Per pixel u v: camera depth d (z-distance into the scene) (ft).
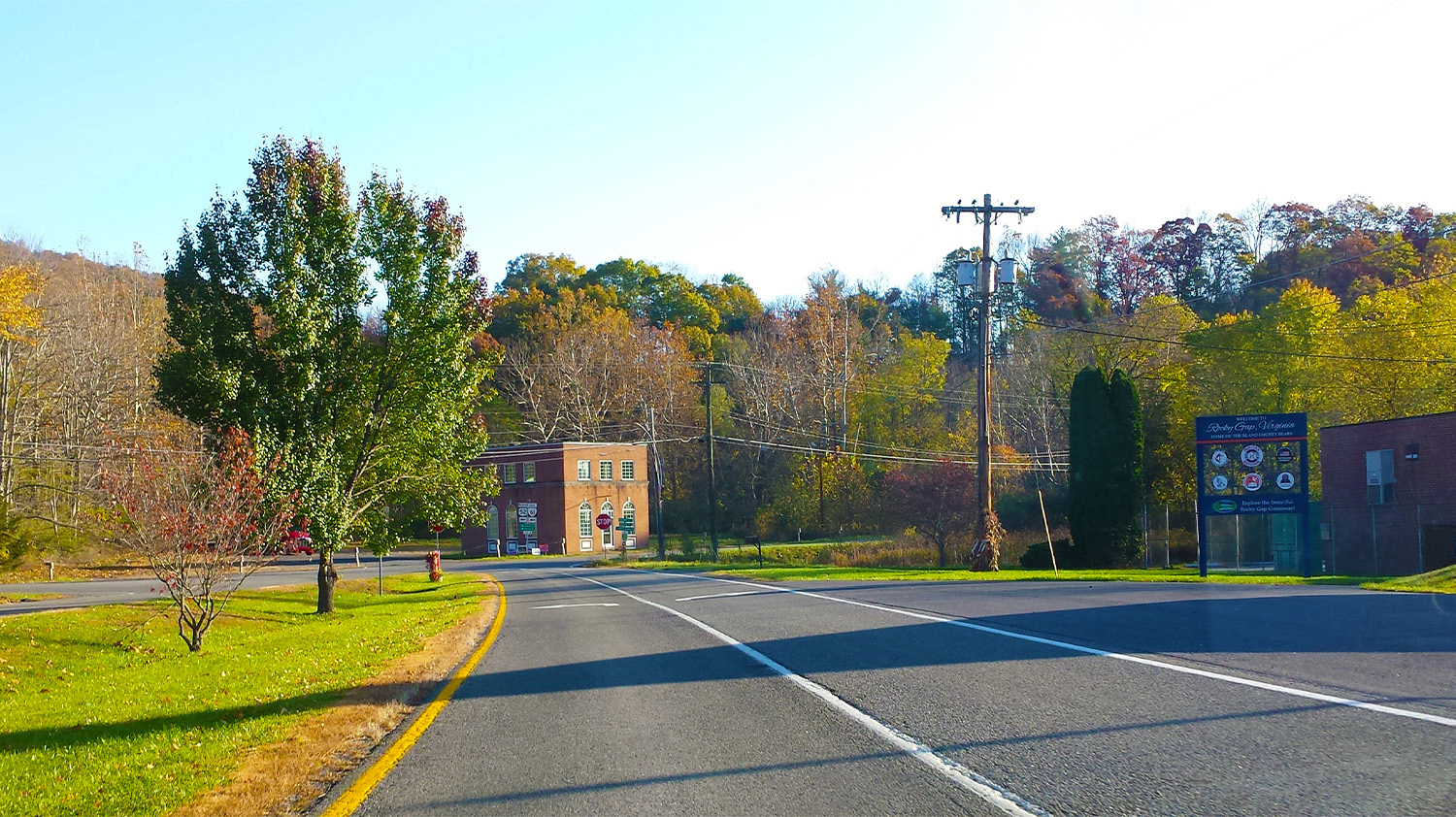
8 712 35.78
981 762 21.47
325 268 80.79
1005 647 37.96
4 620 64.08
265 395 76.38
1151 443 166.61
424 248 83.35
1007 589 69.62
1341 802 17.37
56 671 50.72
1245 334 156.76
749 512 255.50
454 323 84.07
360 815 19.93
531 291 305.73
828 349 228.63
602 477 246.68
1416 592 57.26
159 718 32.48
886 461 211.41
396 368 82.43
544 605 77.61
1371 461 117.70
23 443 160.25
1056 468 202.28
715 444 258.37
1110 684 29.12
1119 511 140.67
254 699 35.50
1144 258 255.91
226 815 20.40
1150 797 18.33
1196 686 28.07
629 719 28.45
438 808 20.13
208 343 75.31
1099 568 139.03
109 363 173.58
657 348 265.13
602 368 260.83
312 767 24.25
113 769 24.50
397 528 89.51
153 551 57.67
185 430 121.19
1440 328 139.85
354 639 57.16
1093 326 181.06
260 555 73.56
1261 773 19.31
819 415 233.35
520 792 21.09
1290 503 95.61
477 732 27.84
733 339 295.69
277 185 79.71
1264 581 78.64
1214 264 249.55
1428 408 141.08
